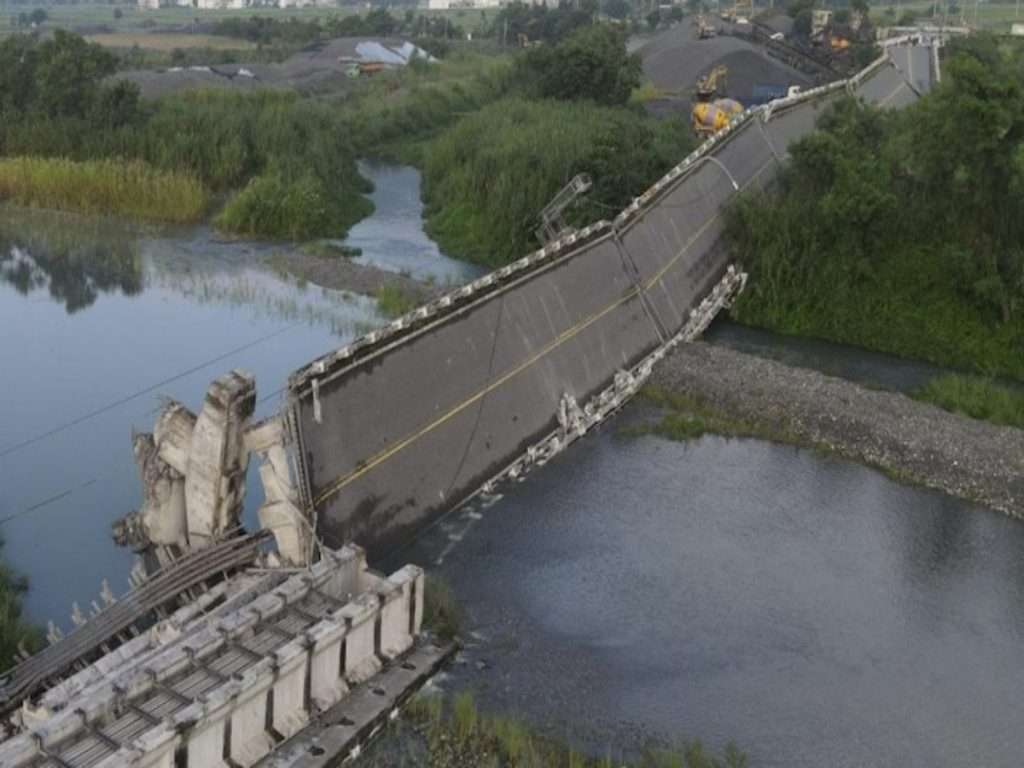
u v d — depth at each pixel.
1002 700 40.22
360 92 160.00
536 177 94.81
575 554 48.38
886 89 142.88
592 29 167.50
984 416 63.88
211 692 32.22
